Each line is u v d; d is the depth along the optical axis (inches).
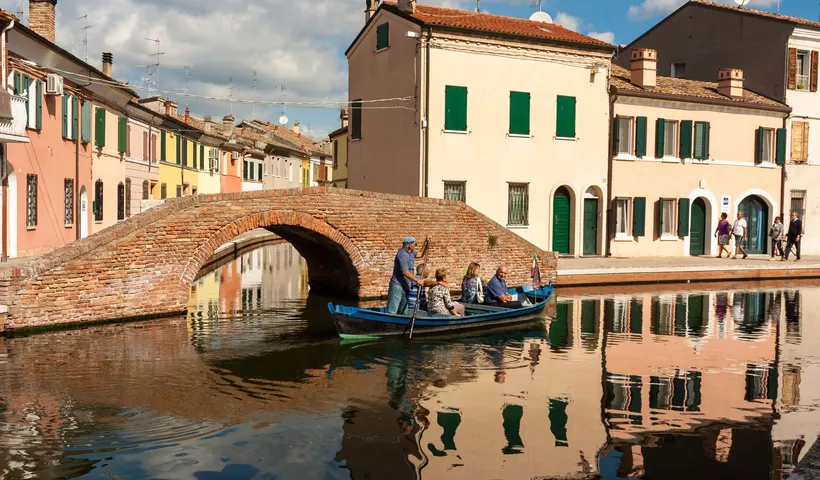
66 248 607.8
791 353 538.6
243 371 467.8
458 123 1011.3
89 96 1066.7
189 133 1712.6
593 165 1109.1
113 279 624.4
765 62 1261.1
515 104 1045.2
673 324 661.9
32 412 378.3
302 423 365.4
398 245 807.7
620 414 384.2
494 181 1040.2
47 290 583.5
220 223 689.0
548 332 618.5
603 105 1109.7
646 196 1152.2
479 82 1021.8
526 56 1048.2
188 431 352.5
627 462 317.1
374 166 1112.8
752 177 1237.1
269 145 2308.1
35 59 866.1
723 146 1208.8
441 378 456.4
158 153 1499.8
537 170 1067.9
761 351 545.0
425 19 1003.9
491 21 1078.4
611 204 1126.4
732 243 1230.3
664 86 1187.3
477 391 426.9
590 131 1103.6
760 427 363.6
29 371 458.6
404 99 1021.2
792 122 1258.6
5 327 565.3
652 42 1430.9
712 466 311.6
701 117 1187.9
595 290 908.0
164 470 305.0
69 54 929.5
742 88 1243.2
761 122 1238.3
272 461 315.3
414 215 816.3
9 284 564.7
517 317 653.9
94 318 614.9
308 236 800.3
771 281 1030.4
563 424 365.7
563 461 316.5
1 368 465.1
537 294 728.3
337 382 444.1
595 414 383.2
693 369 483.8
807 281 1036.5
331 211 759.1
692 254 1206.9
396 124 1051.9
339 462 315.3
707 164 1197.7
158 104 1561.3
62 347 527.5
